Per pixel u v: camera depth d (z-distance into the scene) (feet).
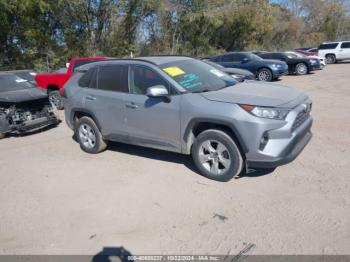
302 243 10.09
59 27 76.64
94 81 18.52
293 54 62.54
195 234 10.94
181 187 14.30
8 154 20.99
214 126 14.32
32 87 28.45
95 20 79.41
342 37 182.29
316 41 171.01
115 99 17.16
